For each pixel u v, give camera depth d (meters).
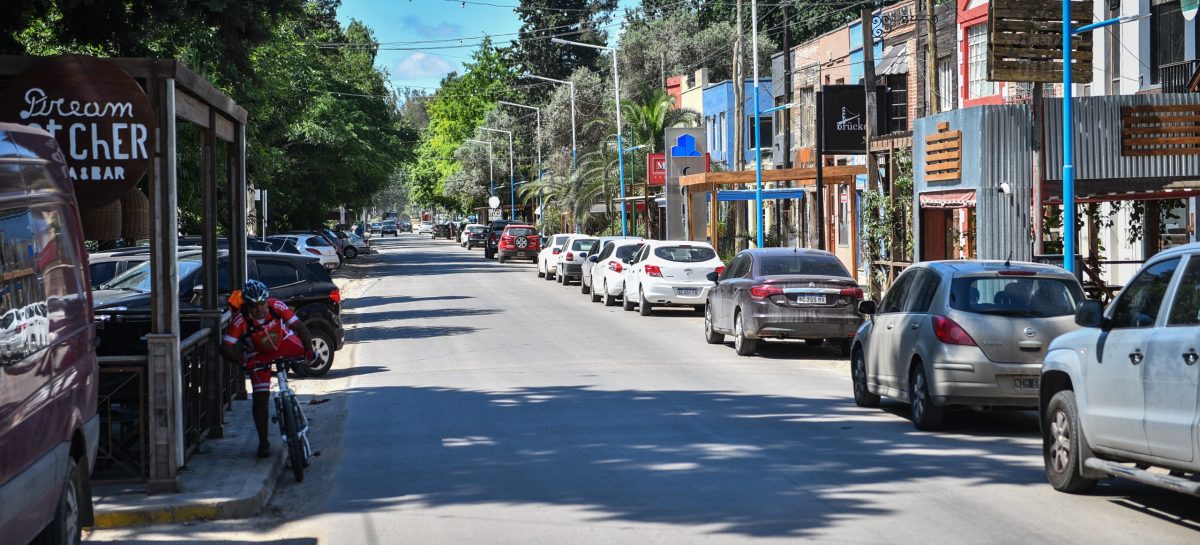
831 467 10.35
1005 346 11.84
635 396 15.06
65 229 7.91
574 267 41.09
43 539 7.16
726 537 7.94
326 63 62.69
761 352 20.44
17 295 6.61
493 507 9.05
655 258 28.14
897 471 10.17
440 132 112.12
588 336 23.41
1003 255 20.45
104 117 9.33
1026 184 20.44
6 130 7.02
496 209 91.00
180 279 16.45
